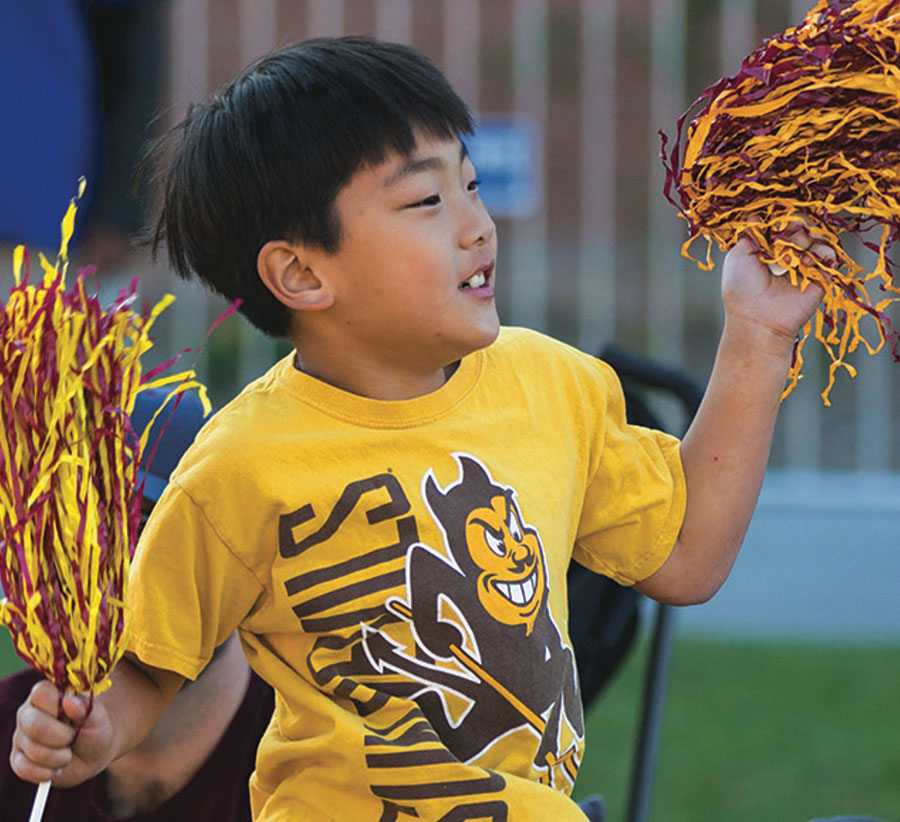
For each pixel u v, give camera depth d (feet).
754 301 19.49
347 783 17.83
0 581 17.16
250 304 19.19
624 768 40.47
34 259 33.37
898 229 18.04
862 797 37.93
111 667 16.96
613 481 19.92
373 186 18.03
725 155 17.88
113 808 20.07
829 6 17.80
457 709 17.98
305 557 17.95
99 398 16.98
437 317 18.19
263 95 18.61
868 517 57.41
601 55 60.80
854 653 52.54
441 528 18.13
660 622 26.43
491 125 60.59
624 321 60.59
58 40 32.99
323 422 18.38
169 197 19.45
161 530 18.07
